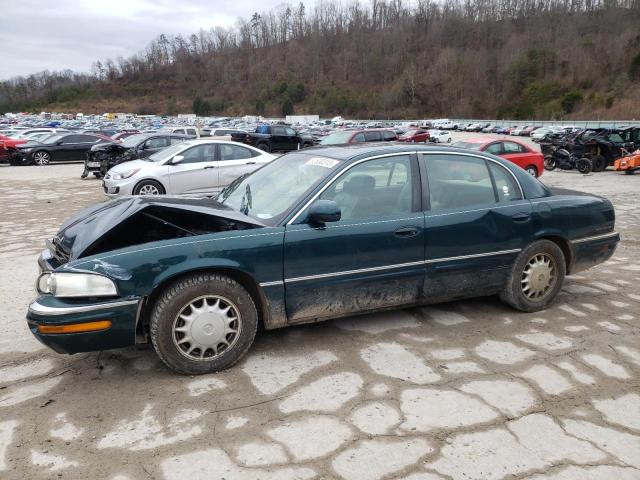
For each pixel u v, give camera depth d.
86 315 3.08
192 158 11.22
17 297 5.05
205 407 3.05
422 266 3.96
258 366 3.54
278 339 3.96
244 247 3.41
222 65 160.50
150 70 165.88
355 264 3.72
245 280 3.56
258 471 2.51
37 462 2.58
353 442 2.73
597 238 4.74
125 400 3.14
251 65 156.50
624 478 2.48
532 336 4.05
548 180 16.70
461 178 4.24
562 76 97.00
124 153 16.17
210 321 3.38
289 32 165.50
